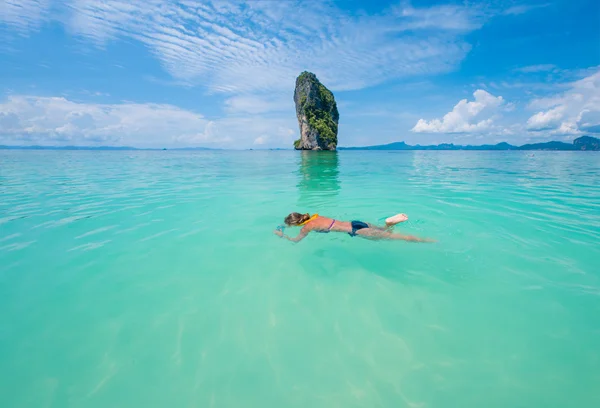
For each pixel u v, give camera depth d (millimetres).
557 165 22438
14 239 5629
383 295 3797
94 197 9359
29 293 3854
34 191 10352
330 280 4188
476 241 5367
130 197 9391
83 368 2721
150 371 2705
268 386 2561
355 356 2861
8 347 2939
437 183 12492
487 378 2578
